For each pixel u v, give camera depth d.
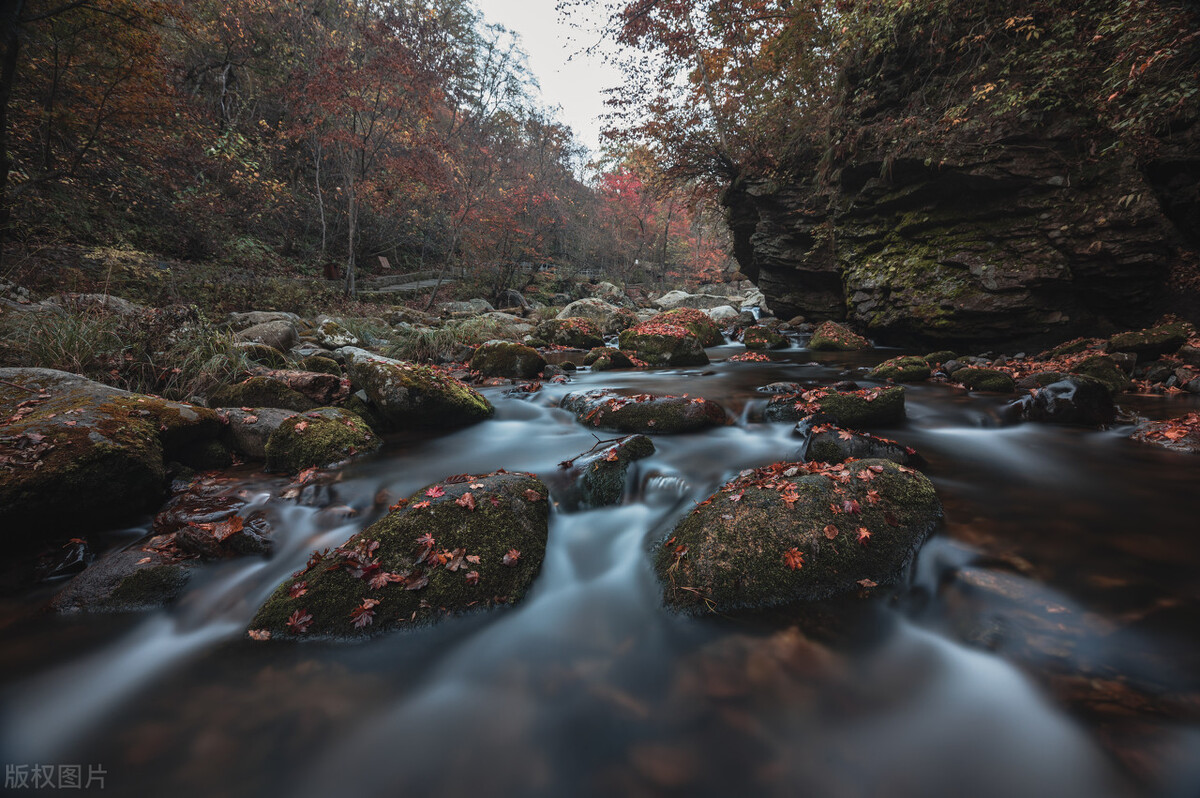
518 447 4.98
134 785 1.67
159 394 5.43
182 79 15.40
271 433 4.49
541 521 3.17
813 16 12.00
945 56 8.89
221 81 15.74
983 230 9.04
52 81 9.14
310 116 15.66
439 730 1.87
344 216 18.33
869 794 1.60
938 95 9.09
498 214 18.20
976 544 2.79
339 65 13.73
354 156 15.90
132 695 2.03
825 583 2.51
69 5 7.47
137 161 11.73
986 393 6.53
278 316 10.40
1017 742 1.75
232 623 2.47
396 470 4.34
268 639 2.32
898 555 2.67
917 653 2.15
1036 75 7.84
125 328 5.64
